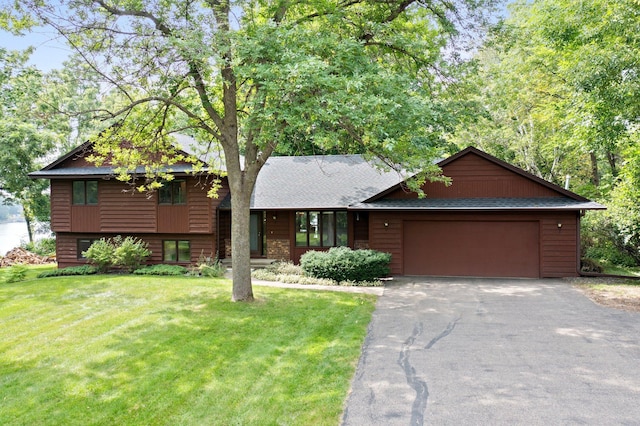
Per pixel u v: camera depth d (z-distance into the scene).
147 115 12.99
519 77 23.45
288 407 5.73
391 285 14.60
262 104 10.34
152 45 10.07
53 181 19.84
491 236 16.20
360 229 18.98
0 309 11.44
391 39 12.21
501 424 5.21
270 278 15.60
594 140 13.31
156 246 19.67
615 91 12.09
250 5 10.90
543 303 11.66
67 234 20.31
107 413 5.70
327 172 20.66
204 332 9.01
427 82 13.81
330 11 11.33
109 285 14.38
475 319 10.09
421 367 7.07
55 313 10.85
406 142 11.02
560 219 15.65
